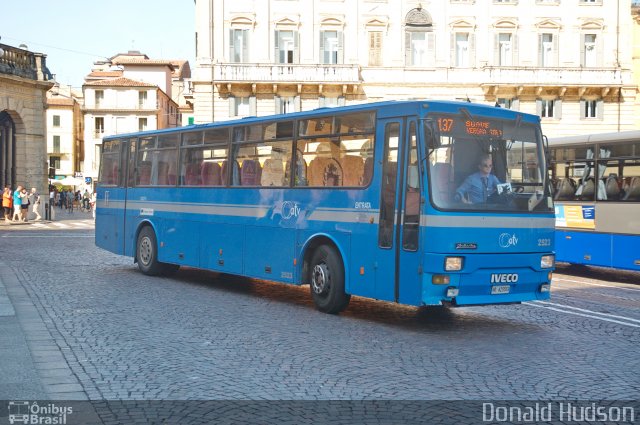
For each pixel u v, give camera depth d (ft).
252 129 45.34
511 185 34.94
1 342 29.12
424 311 40.45
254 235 44.52
